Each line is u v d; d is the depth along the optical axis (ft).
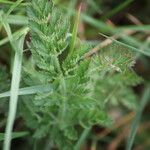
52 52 0.86
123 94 1.26
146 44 1.33
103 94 1.20
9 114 0.87
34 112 1.01
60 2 1.35
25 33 0.95
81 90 0.93
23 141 1.26
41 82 0.92
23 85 0.96
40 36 0.84
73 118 1.07
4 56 1.27
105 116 1.07
